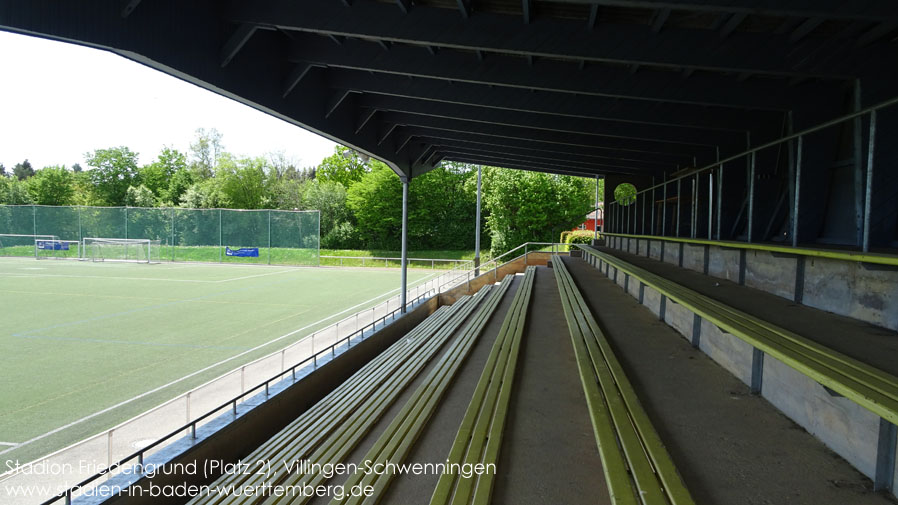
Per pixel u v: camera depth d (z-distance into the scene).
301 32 6.77
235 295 19.61
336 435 4.24
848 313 3.41
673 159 12.03
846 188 4.99
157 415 6.68
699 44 4.83
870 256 2.61
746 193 7.63
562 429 3.29
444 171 45.56
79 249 36.19
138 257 36.03
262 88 6.31
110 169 62.06
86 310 15.95
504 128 11.01
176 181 60.84
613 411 3.02
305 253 35.31
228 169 55.06
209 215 36.44
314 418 5.50
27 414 6.97
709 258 6.60
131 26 4.27
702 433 2.78
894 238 3.96
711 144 8.62
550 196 33.50
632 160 12.21
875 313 3.12
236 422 5.73
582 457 2.87
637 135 9.00
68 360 9.90
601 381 3.62
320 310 15.95
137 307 16.58
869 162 2.93
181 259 37.00
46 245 38.09
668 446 2.61
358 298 18.77
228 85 5.57
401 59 6.66
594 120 9.12
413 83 8.15
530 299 9.90
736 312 3.35
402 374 6.09
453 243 45.69
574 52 5.05
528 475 2.64
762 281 4.84
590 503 2.36
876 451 2.15
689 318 5.11
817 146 5.34
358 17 5.21
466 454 2.91
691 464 2.40
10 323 13.80
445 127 11.22
